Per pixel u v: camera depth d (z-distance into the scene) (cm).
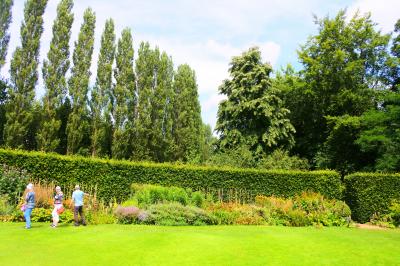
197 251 1111
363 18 3256
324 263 1027
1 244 1171
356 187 2253
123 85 3334
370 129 2938
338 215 1961
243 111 3334
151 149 3619
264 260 1038
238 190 2381
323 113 3425
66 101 3397
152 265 975
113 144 3244
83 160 2203
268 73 3469
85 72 3111
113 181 2255
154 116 3644
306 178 2409
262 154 3178
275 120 3278
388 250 1205
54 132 2911
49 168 2105
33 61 2889
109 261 1002
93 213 1711
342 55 3081
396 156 2702
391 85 3353
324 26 3300
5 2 3078
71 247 1144
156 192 1959
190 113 4144
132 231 1412
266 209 1927
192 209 1766
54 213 1534
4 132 2805
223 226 1703
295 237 1373
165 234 1330
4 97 3188
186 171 2383
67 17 3061
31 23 2927
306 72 3381
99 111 3203
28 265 955
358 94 3206
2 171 1906
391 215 2088
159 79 3678
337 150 3338
